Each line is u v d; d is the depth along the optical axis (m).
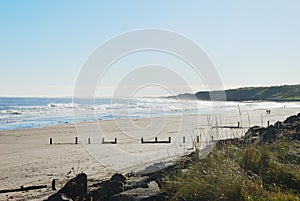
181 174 6.03
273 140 9.84
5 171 16.16
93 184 7.42
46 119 52.09
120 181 6.27
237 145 7.97
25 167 17.17
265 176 6.17
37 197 10.60
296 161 7.25
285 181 6.02
